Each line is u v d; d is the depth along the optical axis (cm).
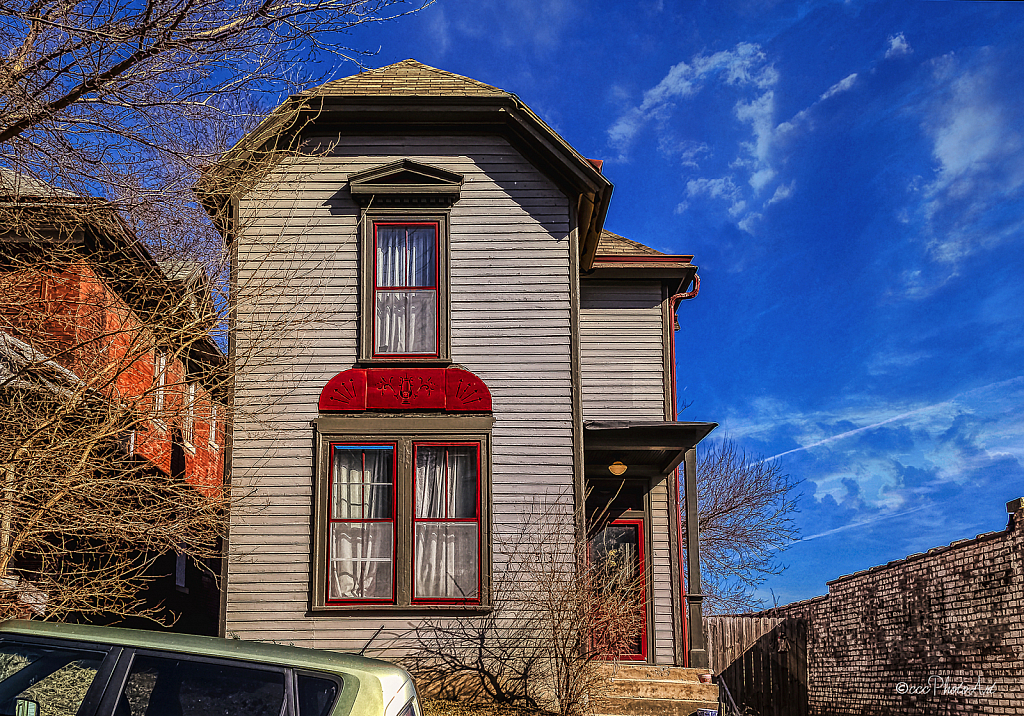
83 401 947
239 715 453
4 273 1016
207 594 1983
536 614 1202
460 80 1430
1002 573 1270
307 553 1217
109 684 455
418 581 1223
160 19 852
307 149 1352
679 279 1655
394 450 1255
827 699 1845
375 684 465
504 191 1349
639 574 1537
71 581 978
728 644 2192
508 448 1262
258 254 1298
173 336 1024
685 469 1570
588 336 1631
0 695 455
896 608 1579
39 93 877
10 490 882
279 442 1247
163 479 1040
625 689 1266
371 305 1300
